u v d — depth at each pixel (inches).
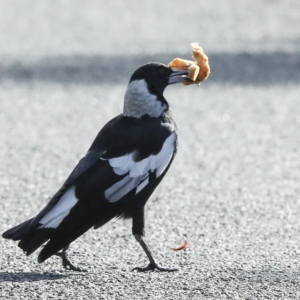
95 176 350.9
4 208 463.8
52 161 575.5
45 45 1008.9
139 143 363.6
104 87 823.7
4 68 890.1
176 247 398.6
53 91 809.5
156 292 332.8
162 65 384.8
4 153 595.8
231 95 796.0
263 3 1343.5
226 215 453.4
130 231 422.9
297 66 896.9
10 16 1229.1
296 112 730.2
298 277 349.4
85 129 671.8
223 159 584.1
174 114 724.7
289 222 440.1
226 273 356.2
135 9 1304.1
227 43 1010.1
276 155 595.8
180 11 1279.5
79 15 1246.9
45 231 330.6
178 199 485.4
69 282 345.4
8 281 345.7
